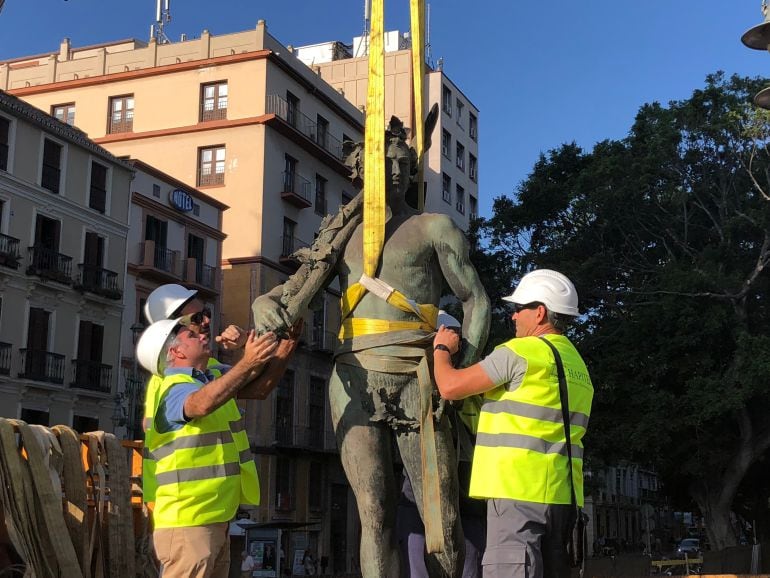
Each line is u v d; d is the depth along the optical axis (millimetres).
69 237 32375
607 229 27188
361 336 4156
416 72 4621
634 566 20312
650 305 25844
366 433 4086
